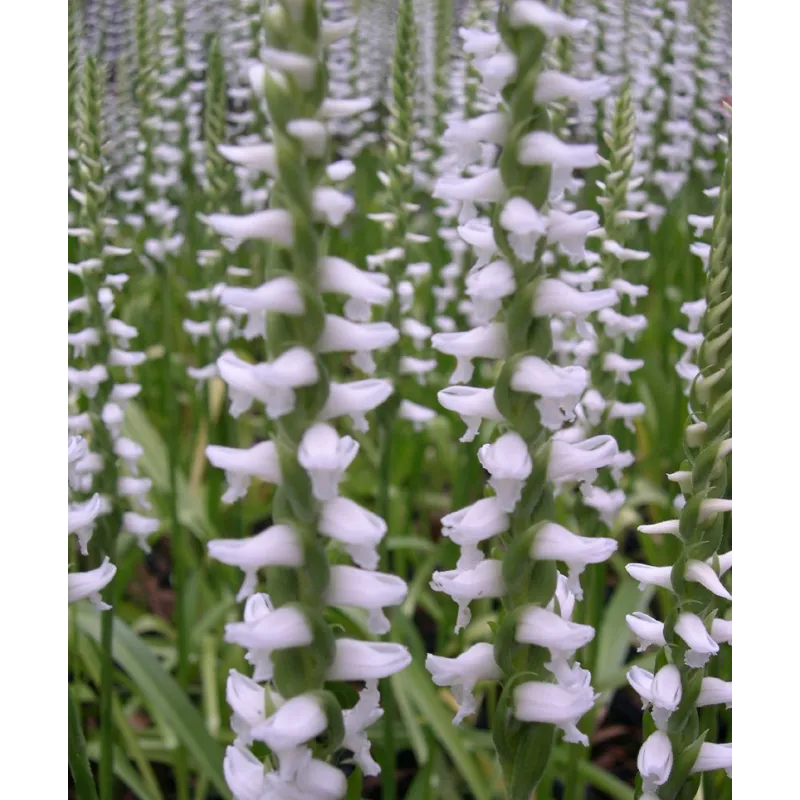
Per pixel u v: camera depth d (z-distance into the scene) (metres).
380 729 0.31
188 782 0.33
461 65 0.42
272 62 0.14
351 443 0.14
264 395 0.15
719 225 0.17
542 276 0.16
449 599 0.35
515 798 0.17
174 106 0.42
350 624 0.32
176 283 0.51
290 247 0.14
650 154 0.41
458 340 0.16
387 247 0.30
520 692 0.16
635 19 0.46
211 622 0.35
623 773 0.33
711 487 0.17
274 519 0.15
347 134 0.55
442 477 0.49
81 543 0.23
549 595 0.16
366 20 0.58
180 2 0.44
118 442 0.25
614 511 0.26
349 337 0.14
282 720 0.15
